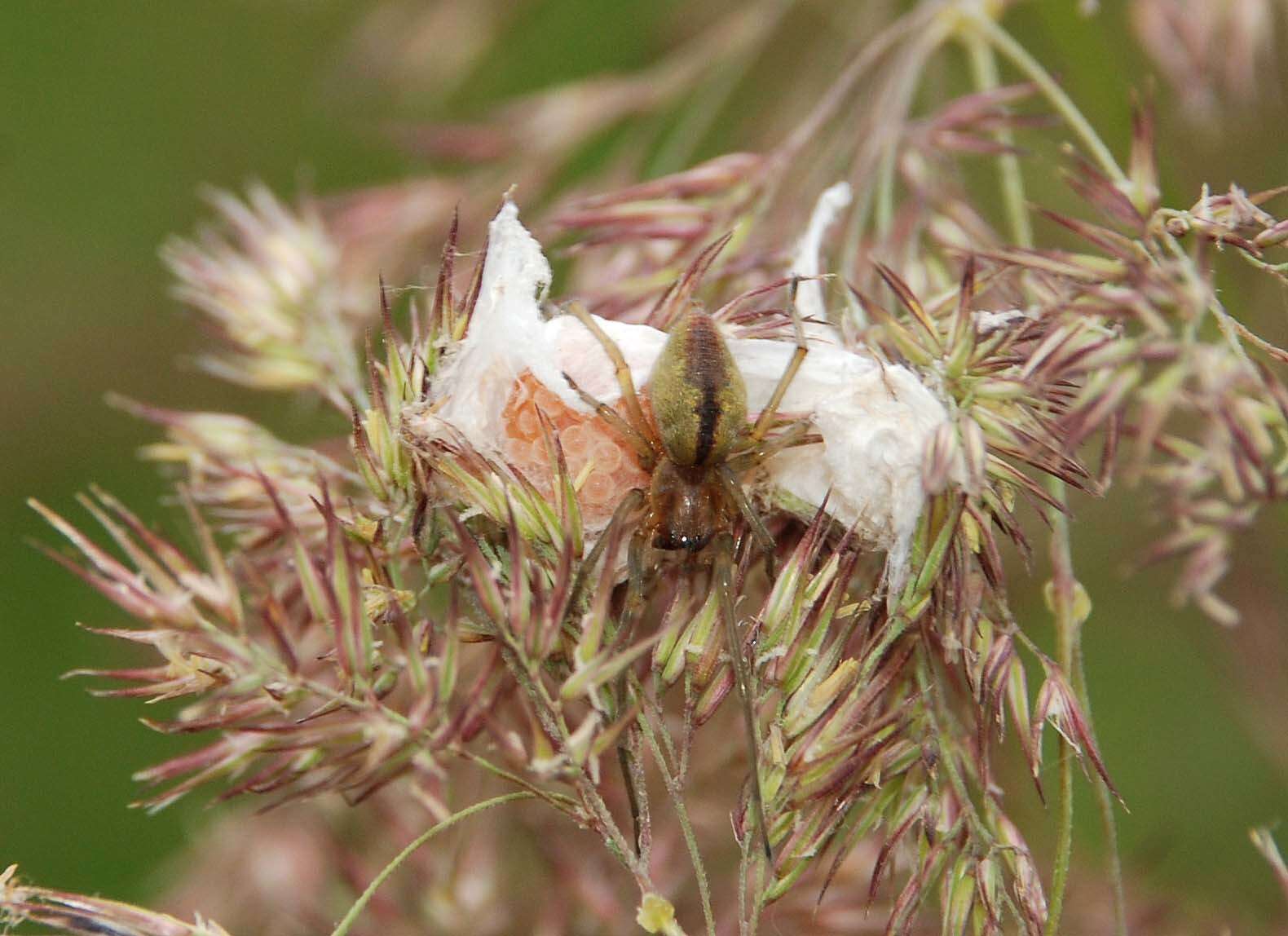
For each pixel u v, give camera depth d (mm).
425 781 166
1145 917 170
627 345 154
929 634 149
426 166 187
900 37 168
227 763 149
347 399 166
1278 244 150
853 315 154
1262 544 172
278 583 159
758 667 148
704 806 163
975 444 147
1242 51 171
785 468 153
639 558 153
